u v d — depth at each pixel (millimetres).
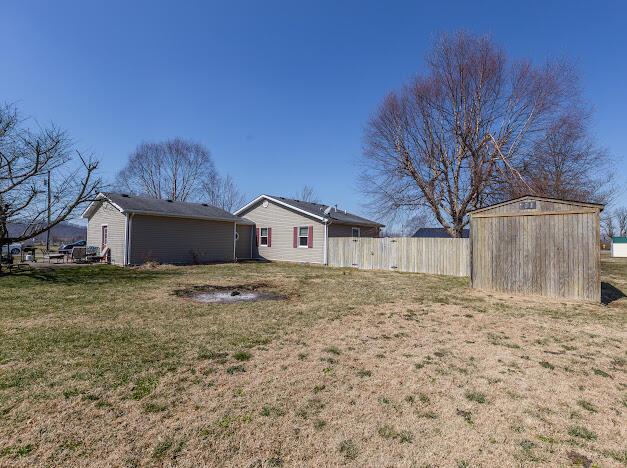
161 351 4379
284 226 21109
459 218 20984
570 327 5930
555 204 8812
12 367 3811
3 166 12258
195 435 2623
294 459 2383
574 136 19141
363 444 2561
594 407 3164
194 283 10641
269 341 4875
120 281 10789
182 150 39688
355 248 17781
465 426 2818
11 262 15180
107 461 2314
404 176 22422
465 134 20156
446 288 10227
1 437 2553
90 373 3680
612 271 17125
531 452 2506
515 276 9273
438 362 4195
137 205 16641
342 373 3811
